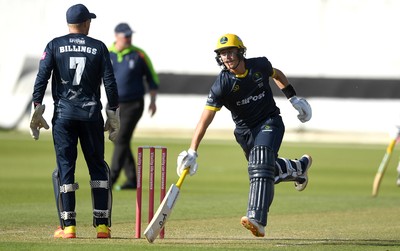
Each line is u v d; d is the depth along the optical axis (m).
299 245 26.08
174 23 102.38
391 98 98.69
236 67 26.30
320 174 63.28
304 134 99.31
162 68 102.19
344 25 99.69
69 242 26.09
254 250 24.25
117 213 36.88
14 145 83.81
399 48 98.69
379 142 96.69
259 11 100.94
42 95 28.02
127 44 48.06
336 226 33.03
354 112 99.12
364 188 53.72
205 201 43.06
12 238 27.53
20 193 45.53
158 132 101.50
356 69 99.38
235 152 80.56
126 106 48.00
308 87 100.12
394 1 98.94
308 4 100.06
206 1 101.94
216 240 27.73
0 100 104.25
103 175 28.39
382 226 33.12
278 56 100.75
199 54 102.00
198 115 101.38
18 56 105.25
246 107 27.00
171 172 60.81
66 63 27.94
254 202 25.83
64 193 27.95
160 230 25.95
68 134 28.12
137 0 102.81
